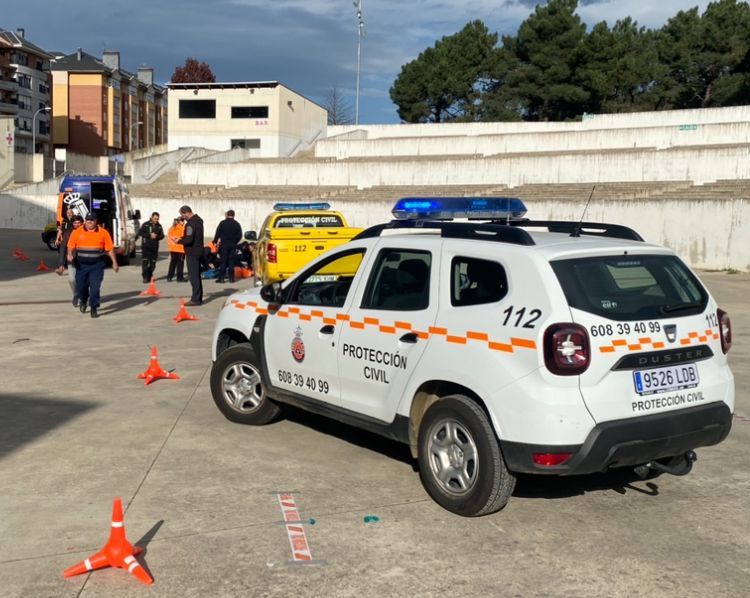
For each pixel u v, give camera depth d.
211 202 40.25
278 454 6.06
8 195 47.34
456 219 8.26
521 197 34.25
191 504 4.99
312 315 6.02
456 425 4.83
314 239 14.46
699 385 4.79
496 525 4.73
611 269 4.70
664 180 34.12
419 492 5.27
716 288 19.67
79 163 63.38
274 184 45.06
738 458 6.13
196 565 4.15
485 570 4.14
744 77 59.06
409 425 5.18
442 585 3.97
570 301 4.43
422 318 5.09
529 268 4.57
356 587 3.93
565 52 61.94
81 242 13.00
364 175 42.00
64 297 15.69
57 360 9.53
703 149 33.03
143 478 5.46
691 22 62.47
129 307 14.41
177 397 7.81
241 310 6.89
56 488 5.24
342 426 6.91
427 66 71.19
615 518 4.88
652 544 4.49
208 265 20.94
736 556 4.34
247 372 6.85
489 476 4.62
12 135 55.56
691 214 25.47
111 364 9.34
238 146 60.56
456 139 46.88
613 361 4.41
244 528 4.63
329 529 4.63
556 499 5.20
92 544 4.39
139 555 4.25
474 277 4.89
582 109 63.91
